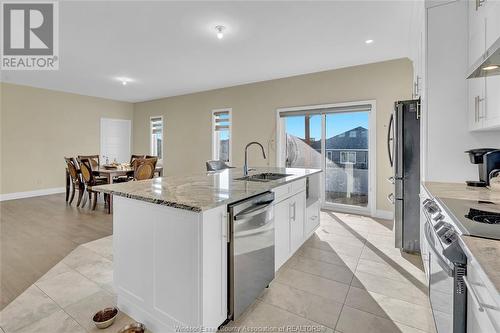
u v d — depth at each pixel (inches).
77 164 197.3
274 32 127.1
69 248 118.0
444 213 56.2
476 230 41.9
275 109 210.2
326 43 140.3
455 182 87.0
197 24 119.3
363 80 173.0
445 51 86.7
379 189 169.8
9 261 104.7
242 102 228.2
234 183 88.0
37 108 242.4
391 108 164.4
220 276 62.4
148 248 65.7
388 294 81.8
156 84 228.2
